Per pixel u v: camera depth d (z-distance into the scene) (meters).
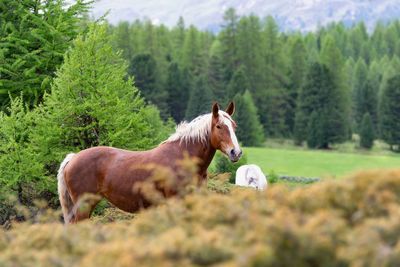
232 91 114.06
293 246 5.59
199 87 110.69
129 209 11.84
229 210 6.55
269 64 122.19
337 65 115.81
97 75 20.84
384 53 161.25
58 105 20.55
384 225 5.75
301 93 111.81
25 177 19.80
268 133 116.88
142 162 11.59
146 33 129.50
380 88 123.88
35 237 6.93
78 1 26.72
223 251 5.49
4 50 25.30
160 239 5.85
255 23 124.38
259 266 5.25
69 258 6.12
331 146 112.00
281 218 5.89
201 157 11.57
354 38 166.88
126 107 21.19
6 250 6.92
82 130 20.58
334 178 7.54
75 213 12.21
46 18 26.62
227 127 11.41
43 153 20.25
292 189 7.82
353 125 120.81
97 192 12.05
